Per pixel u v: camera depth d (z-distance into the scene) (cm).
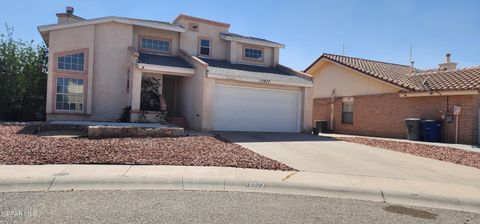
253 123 1841
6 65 2112
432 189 764
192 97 1830
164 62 1831
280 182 765
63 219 495
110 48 1873
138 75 1709
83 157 895
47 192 642
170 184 732
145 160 904
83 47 1831
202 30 2134
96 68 1856
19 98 2156
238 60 2181
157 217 520
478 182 852
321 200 671
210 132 1630
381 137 2058
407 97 1953
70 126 1362
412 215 605
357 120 2286
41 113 2241
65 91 1806
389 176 884
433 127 1770
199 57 2105
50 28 1773
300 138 1638
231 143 1285
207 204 601
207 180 754
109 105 1866
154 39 2017
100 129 1229
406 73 2367
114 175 750
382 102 2112
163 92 2034
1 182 665
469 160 1179
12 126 1493
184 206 583
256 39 2248
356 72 2275
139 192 665
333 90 2498
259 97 1861
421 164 1085
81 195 628
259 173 838
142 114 1720
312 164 1001
